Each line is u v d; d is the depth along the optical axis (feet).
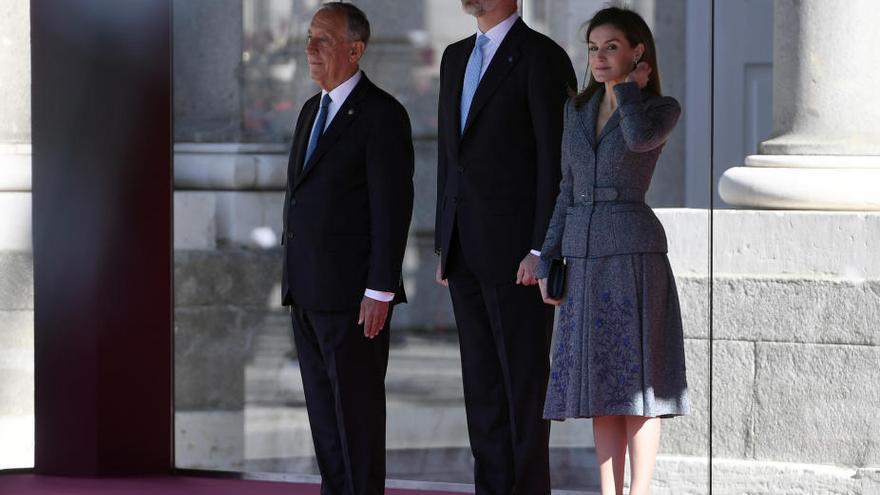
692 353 60.54
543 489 53.11
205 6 68.13
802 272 59.47
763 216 59.67
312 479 65.62
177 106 68.13
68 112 64.54
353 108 53.67
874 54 58.49
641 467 49.42
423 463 66.33
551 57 51.83
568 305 49.85
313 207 53.83
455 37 67.82
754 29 59.41
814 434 59.36
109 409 64.95
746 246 59.98
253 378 67.62
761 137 59.88
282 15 68.49
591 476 61.46
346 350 53.88
